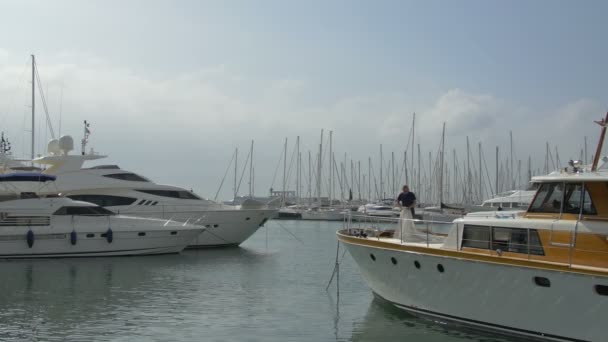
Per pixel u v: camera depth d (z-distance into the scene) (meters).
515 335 11.76
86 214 25.95
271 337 12.55
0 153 33.72
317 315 14.63
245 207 31.88
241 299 16.73
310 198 73.56
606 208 11.02
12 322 13.74
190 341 12.18
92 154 30.95
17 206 25.06
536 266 10.99
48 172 29.75
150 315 14.55
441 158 58.75
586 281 10.45
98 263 24.28
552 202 11.84
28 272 21.61
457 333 12.76
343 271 22.89
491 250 12.25
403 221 14.55
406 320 13.89
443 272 12.71
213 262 25.31
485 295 12.02
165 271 22.31
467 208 55.84
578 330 10.75
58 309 15.20
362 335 12.69
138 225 26.44
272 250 31.52
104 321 13.88
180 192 31.14
